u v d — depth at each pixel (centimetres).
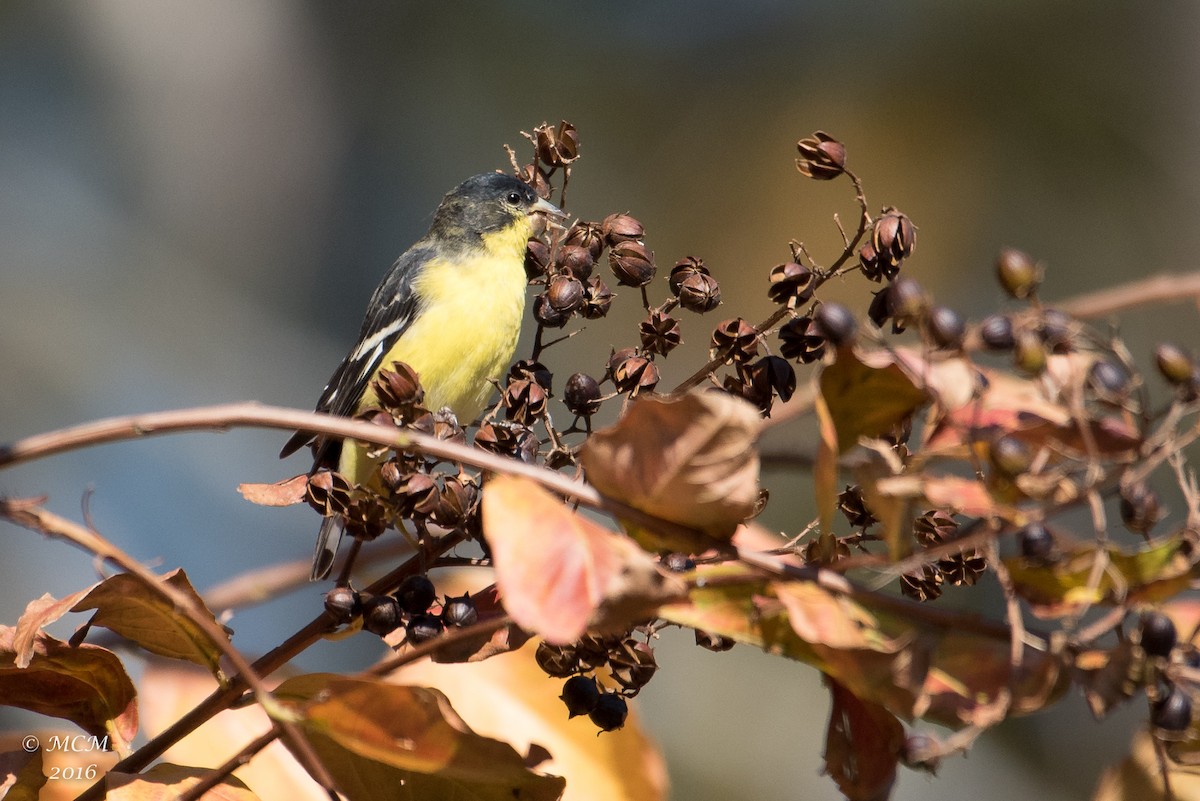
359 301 2023
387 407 446
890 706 353
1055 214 1513
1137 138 1501
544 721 520
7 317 1841
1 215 1909
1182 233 1502
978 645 360
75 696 448
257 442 1942
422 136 1906
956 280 1513
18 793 440
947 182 1504
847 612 355
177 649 430
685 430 353
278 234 2005
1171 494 1303
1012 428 361
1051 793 1469
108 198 1975
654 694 1465
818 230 1522
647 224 1593
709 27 1670
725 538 363
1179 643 360
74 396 1852
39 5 1948
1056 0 1512
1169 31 1496
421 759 371
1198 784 380
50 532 352
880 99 1529
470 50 1775
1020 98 1509
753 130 1591
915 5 1550
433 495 432
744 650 1492
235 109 1995
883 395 365
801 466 443
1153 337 1507
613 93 1658
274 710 367
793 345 456
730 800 1414
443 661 421
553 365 1590
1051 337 372
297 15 1983
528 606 325
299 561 650
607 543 338
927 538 436
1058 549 355
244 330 1970
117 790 405
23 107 1967
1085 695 347
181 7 1994
